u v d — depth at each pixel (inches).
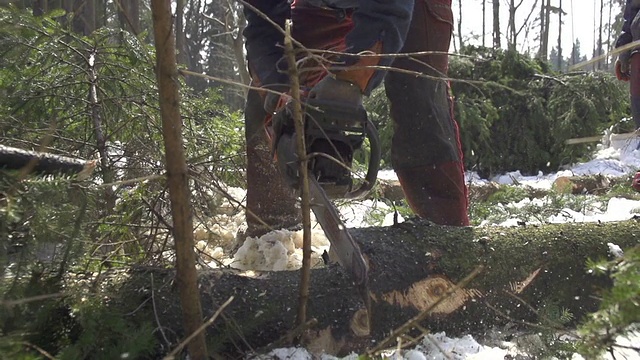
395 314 77.7
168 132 57.9
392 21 82.6
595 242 88.7
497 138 414.0
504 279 83.4
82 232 70.5
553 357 72.8
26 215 64.5
